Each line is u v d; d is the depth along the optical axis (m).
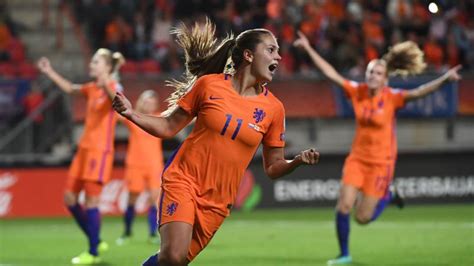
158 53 72.00
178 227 19.52
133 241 43.59
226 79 20.27
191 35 21.62
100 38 75.62
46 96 64.62
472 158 64.88
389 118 34.72
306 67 71.38
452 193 64.62
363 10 77.31
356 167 34.38
